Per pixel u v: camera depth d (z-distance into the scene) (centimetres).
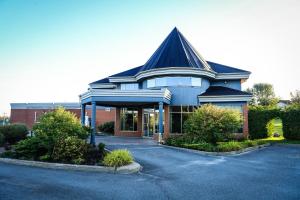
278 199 679
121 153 1105
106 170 1021
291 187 798
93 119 2066
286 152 1680
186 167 1127
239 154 1566
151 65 2598
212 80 2673
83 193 710
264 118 2652
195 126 1922
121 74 2922
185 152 1595
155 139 2369
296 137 2427
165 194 717
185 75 2405
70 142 1180
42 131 1227
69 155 1141
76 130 1339
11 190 713
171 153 1534
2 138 1773
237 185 820
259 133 2645
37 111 4244
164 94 2130
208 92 2438
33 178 869
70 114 1391
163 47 2747
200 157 1413
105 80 3122
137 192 733
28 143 1219
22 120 4259
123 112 2823
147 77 2519
